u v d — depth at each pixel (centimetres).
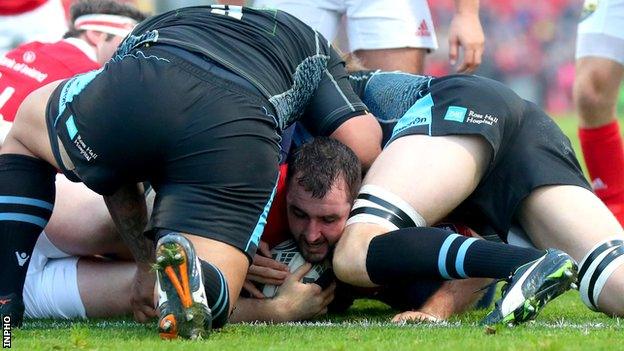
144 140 1375
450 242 1453
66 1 3331
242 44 1481
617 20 2406
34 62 1983
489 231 1719
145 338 1316
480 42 2273
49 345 1287
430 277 1477
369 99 1800
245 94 1420
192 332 1284
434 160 1584
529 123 1688
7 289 1462
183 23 1490
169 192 1393
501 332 1348
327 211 1535
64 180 1734
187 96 1388
